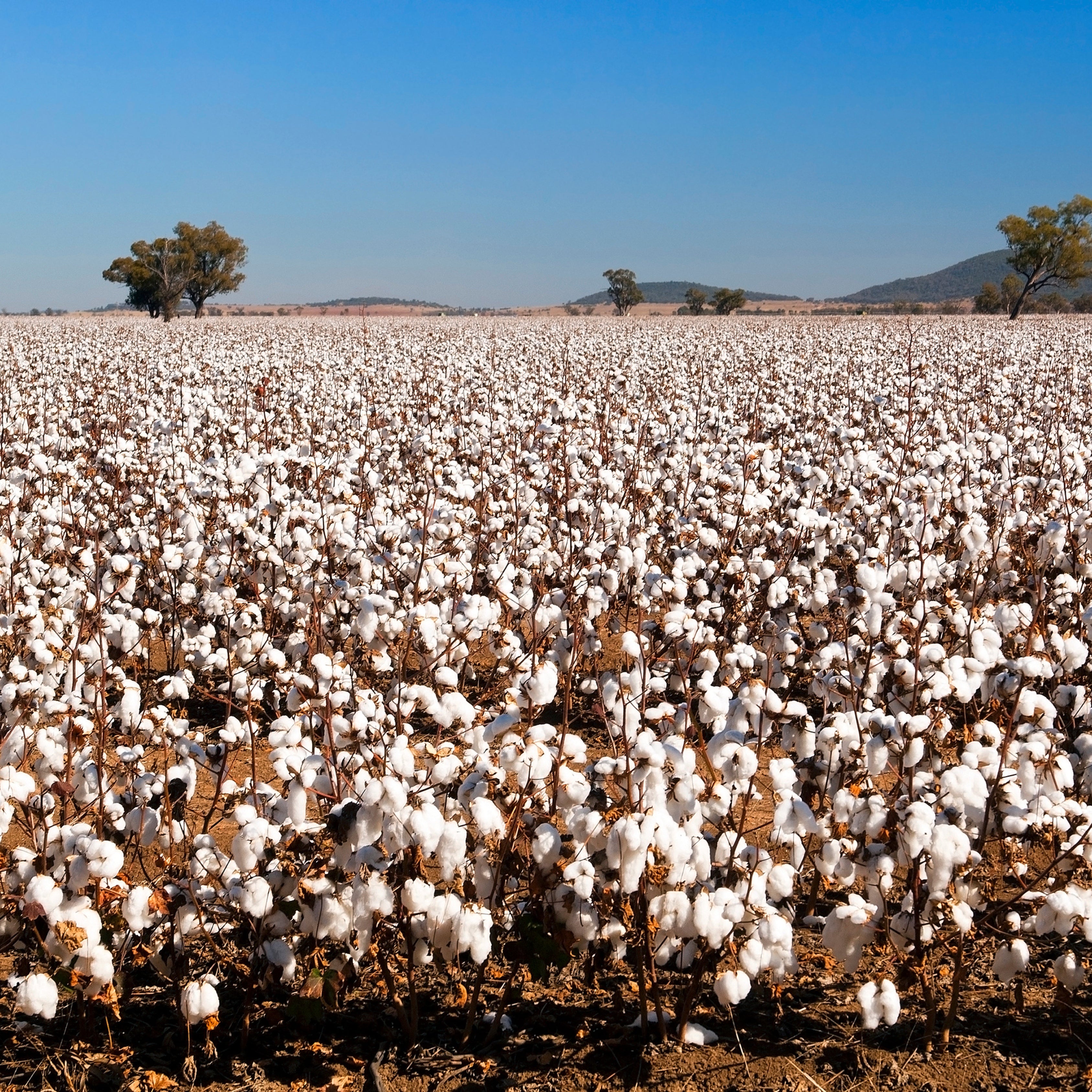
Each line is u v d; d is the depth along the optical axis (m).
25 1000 2.81
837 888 3.70
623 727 3.06
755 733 3.34
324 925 3.01
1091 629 5.09
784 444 10.30
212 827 4.33
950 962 3.58
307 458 7.70
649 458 9.51
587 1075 3.22
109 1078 3.20
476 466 9.48
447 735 4.61
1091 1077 3.12
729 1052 3.29
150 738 3.97
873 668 4.09
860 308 127.69
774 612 5.80
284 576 6.25
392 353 25.08
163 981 3.66
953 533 6.89
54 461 9.05
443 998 3.58
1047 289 110.12
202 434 10.88
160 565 6.68
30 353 25.42
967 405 13.64
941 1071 3.19
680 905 2.93
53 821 3.77
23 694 3.75
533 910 3.07
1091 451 9.30
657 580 5.30
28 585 5.70
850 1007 3.51
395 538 6.11
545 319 68.75
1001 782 3.30
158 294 86.62
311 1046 3.36
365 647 5.31
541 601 5.18
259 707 5.02
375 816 2.85
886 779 4.76
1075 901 3.03
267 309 156.75
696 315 103.19
